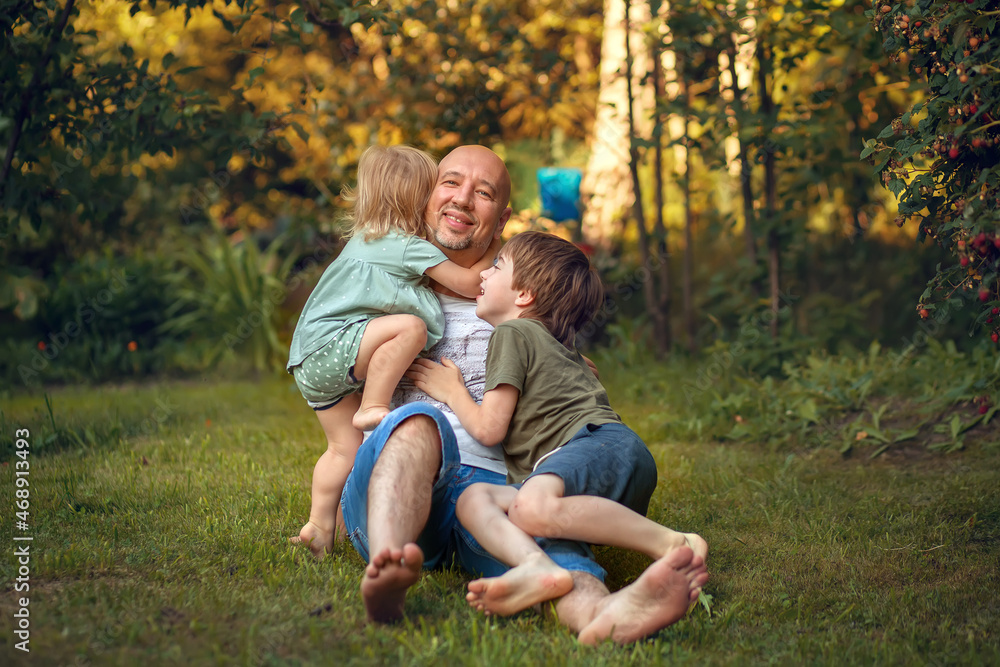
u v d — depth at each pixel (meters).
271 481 3.81
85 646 2.01
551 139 8.40
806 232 7.04
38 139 4.96
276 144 5.62
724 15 5.88
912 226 7.70
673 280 8.16
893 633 2.32
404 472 2.27
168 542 2.91
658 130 6.33
